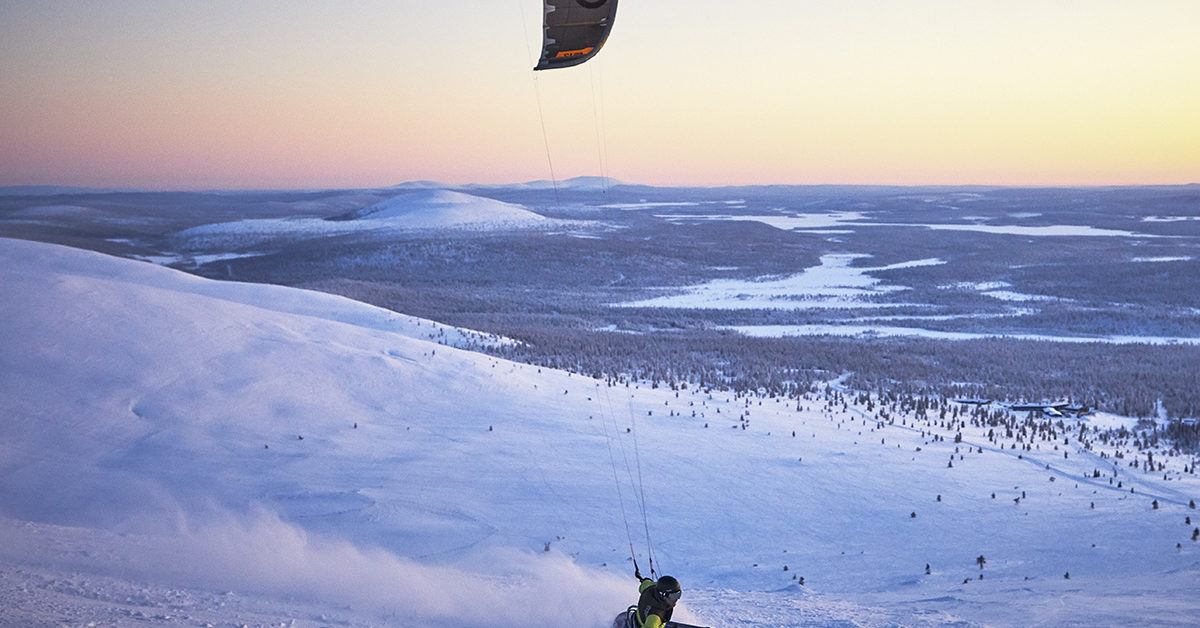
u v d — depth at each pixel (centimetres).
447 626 859
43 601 698
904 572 1452
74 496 1550
